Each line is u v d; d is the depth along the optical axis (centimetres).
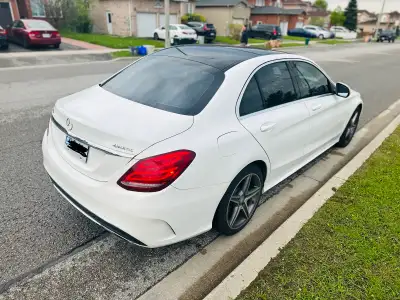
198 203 227
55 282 230
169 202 210
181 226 225
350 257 260
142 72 298
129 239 218
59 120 255
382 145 500
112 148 209
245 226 304
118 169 208
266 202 347
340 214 316
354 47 3114
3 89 770
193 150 216
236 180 258
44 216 298
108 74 1058
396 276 243
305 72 357
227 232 280
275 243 274
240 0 3375
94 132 219
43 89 790
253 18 4597
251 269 246
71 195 240
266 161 289
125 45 1917
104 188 215
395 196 349
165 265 252
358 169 412
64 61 1337
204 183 225
